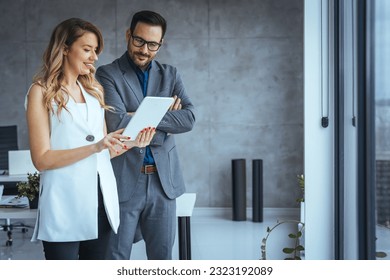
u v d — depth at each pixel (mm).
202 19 10617
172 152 4453
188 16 10617
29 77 10680
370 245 3969
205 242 8570
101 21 10625
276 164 10734
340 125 5047
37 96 3580
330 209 5117
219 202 10797
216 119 10711
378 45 3793
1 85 10719
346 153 5008
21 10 10648
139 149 4242
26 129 10734
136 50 4285
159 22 4258
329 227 5121
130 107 4422
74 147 3621
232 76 10664
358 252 4055
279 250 7922
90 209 3645
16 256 7590
